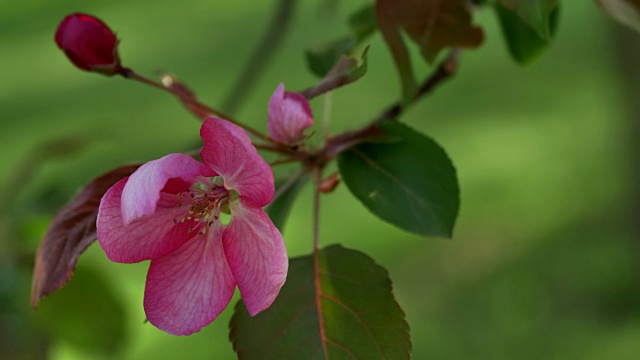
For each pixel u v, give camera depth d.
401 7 2.41
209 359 7.27
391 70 12.51
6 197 3.69
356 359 1.96
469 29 2.46
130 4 17.58
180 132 11.27
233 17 15.59
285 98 2.13
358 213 9.27
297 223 9.19
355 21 2.88
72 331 3.38
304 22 13.98
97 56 2.28
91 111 12.43
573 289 7.84
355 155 2.24
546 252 8.38
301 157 2.27
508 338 7.43
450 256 8.59
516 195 9.47
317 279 2.04
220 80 12.79
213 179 1.97
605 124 10.44
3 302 3.50
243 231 1.96
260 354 1.97
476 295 7.96
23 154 11.41
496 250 8.58
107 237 1.92
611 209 8.82
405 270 8.45
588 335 7.40
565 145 10.25
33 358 3.51
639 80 7.14
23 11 18.33
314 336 1.98
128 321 3.40
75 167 9.76
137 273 8.17
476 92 11.59
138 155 10.45
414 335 7.60
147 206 1.78
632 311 7.58
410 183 2.18
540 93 11.52
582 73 11.73
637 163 7.70
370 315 1.99
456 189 2.15
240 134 1.82
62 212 2.11
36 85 13.94
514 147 10.34
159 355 7.40
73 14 2.28
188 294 1.97
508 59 12.35
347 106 11.66
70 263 2.05
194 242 1.99
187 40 14.80
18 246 3.59
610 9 2.63
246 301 1.92
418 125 11.01
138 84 13.20
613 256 8.09
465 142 10.59
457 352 7.43
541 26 2.08
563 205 9.12
